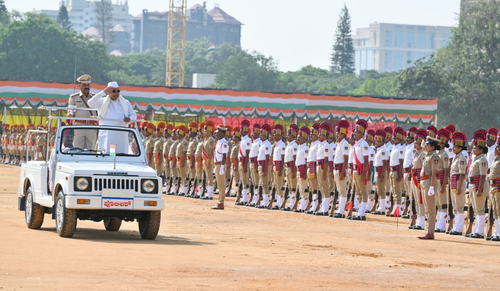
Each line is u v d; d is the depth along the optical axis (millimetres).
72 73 119188
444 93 90000
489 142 19984
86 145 16062
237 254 14000
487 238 18406
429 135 19969
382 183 25375
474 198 18781
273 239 17109
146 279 10766
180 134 31734
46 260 12047
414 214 20984
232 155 30812
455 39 95375
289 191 25734
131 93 45875
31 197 16750
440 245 17125
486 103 89750
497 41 92625
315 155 23906
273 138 28312
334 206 23562
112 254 13055
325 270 12477
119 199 14773
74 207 14570
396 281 11711
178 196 31219
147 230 15586
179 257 13148
